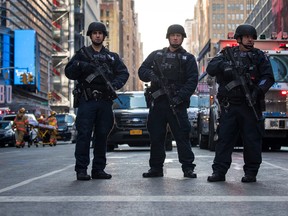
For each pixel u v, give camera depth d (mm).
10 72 66312
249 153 7414
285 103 16266
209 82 16609
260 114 7473
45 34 84562
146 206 5340
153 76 7930
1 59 63312
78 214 4930
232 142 7527
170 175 8414
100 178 7984
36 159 13766
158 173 8180
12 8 66438
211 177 7461
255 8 109125
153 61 8055
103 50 8148
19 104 63688
